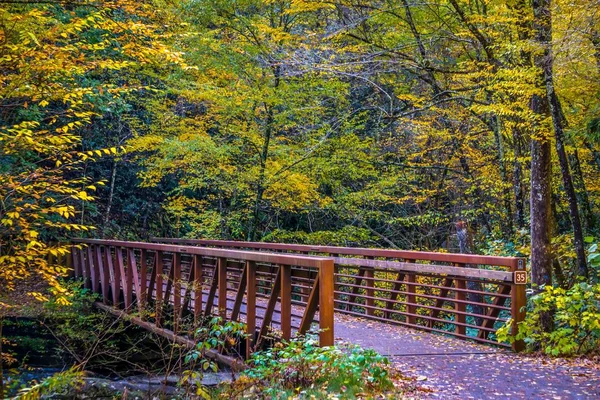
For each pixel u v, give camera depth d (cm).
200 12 1312
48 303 1130
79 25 732
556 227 1054
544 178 762
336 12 1398
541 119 766
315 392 470
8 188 749
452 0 1007
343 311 998
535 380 543
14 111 1110
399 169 1525
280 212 1845
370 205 1602
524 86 775
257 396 497
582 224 1139
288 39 1286
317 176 1482
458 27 1157
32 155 1263
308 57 1253
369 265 920
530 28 853
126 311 1003
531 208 772
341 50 1189
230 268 795
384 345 707
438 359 633
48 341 980
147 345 952
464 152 1398
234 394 523
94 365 833
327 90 1368
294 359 514
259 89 1384
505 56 998
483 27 1062
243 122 1416
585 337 669
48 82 738
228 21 1373
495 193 1314
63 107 1416
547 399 481
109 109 1211
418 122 1346
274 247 1116
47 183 729
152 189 1920
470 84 1176
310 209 1605
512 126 1014
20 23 738
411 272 866
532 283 753
